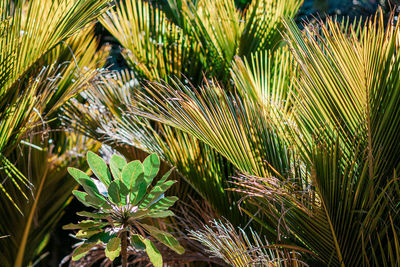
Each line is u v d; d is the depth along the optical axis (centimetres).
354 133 238
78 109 347
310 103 244
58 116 373
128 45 368
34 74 277
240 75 281
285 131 258
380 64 226
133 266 342
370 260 235
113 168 200
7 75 251
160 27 373
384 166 232
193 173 288
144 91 366
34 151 354
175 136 323
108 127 318
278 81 288
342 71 232
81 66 350
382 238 232
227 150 255
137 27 366
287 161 254
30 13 254
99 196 199
